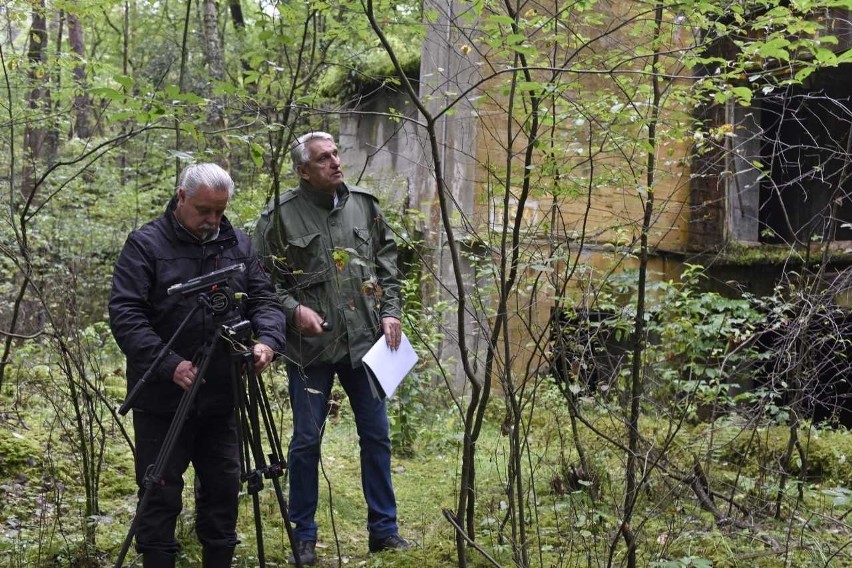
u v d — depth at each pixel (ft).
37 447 16.19
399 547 13.88
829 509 15.74
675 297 19.22
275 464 10.52
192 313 10.14
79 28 48.26
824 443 18.45
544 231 13.14
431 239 26.45
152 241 10.73
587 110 12.34
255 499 10.41
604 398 14.11
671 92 14.10
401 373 13.30
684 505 14.75
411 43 26.04
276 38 12.98
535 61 12.80
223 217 11.30
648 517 11.84
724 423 17.53
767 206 31.96
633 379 13.23
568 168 11.99
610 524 13.93
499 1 13.78
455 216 25.49
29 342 18.90
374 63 28.25
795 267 27.73
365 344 13.70
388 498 14.03
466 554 13.32
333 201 13.85
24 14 17.11
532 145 11.27
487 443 20.54
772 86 13.25
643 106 13.46
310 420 13.53
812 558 13.08
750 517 14.30
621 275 17.48
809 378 15.65
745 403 19.48
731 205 28.37
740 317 19.24
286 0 13.58
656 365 18.54
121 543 13.52
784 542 13.82
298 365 12.91
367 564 13.38
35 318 22.88
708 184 29.25
